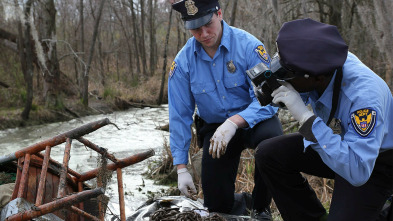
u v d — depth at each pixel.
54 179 3.06
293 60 2.15
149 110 14.27
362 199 2.32
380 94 2.14
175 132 3.28
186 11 2.93
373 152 2.10
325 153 2.17
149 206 3.63
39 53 12.31
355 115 2.15
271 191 2.75
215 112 3.25
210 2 2.92
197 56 3.20
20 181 2.80
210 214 3.21
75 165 6.84
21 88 13.53
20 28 12.65
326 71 2.12
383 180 2.32
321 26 2.27
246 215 3.64
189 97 3.32
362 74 2.19
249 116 3.01
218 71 3.15
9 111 12.27
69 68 17.14
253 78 2.37
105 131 10.19
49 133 10.91
